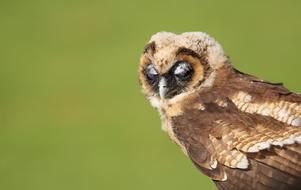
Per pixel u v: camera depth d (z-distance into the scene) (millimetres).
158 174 25156
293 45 34562
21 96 32750
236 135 10516
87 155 27391
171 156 26375
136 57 34500
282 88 10875
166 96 11500
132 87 32188
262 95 10758
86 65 34781
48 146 28625
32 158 27609
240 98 10875
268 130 10383
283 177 10148
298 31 36156
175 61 11539
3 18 40438
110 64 34312
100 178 25438
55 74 34406
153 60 11734
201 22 37531
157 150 26969
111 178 25391
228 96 11039
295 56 33344
